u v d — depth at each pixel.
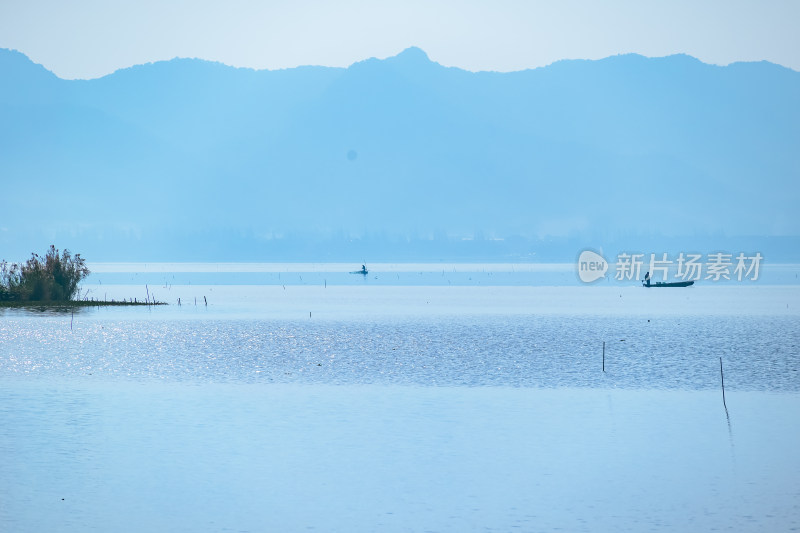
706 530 137.38
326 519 142.88
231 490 158.88
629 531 137.12
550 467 174.00
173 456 181.00
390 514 145.62
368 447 189.00
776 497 154.00
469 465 174.88
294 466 174.00
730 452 185.75
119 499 153.38
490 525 140.00
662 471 171.12
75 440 194.75
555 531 137.50
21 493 156.75
